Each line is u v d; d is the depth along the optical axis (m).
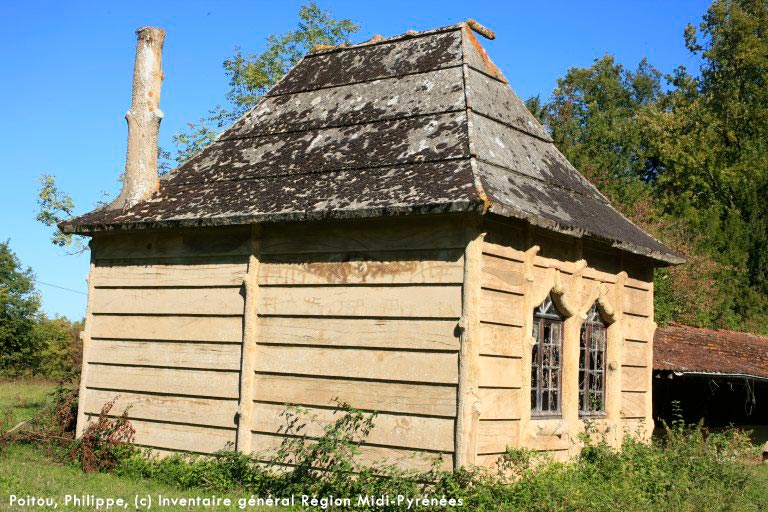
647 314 14.16
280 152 12.71
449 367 10.02
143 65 13.77
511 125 12.77
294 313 11.24
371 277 10.70
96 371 13.03
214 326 11.97
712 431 17.50
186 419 12.03
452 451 9.86
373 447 10.40
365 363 10.61
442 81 12.56
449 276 10.14
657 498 10.44
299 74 14.38
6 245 45.50
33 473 11.44
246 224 11.51
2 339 42.91
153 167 13.38
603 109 52.28
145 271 12.71
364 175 11.26
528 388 10.85
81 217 13.08
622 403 13.32
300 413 11.02
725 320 30.34
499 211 9.84
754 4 42.38
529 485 9.70
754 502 11.55
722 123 41.62
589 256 12.63
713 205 37.06
